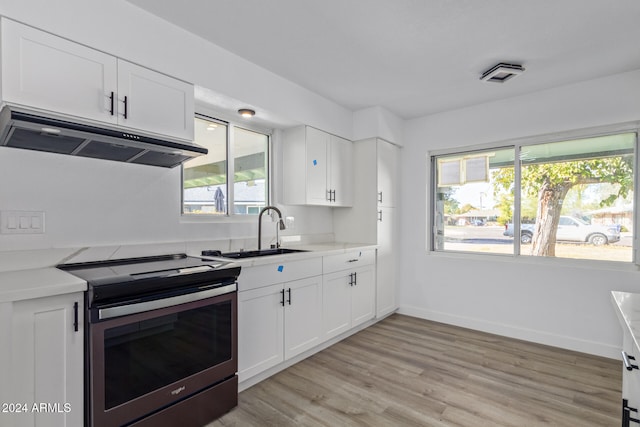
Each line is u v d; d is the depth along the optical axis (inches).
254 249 112.7
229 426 70.4
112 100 67.5
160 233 87.3
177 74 79.0
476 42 86.6
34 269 65.7
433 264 144.3
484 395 82.9
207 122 104.6
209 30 81.3
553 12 73.6
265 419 72.9
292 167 122.4
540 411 76.1
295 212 131.0
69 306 53.0
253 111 102.5
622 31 80.9
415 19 76.7
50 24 60.0
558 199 118.3
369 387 86.6
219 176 107.3
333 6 72.0
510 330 124.5
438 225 147.3
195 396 68.9
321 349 111.2
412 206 150.3
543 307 118.3
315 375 93.1
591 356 106.8
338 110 132.6
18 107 53.9
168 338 64.2
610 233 108.8
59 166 70.6
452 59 95.8
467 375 93.4
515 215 126.1
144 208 84.0
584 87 110.6
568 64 98.6
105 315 54.7
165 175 88.4
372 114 135.6
